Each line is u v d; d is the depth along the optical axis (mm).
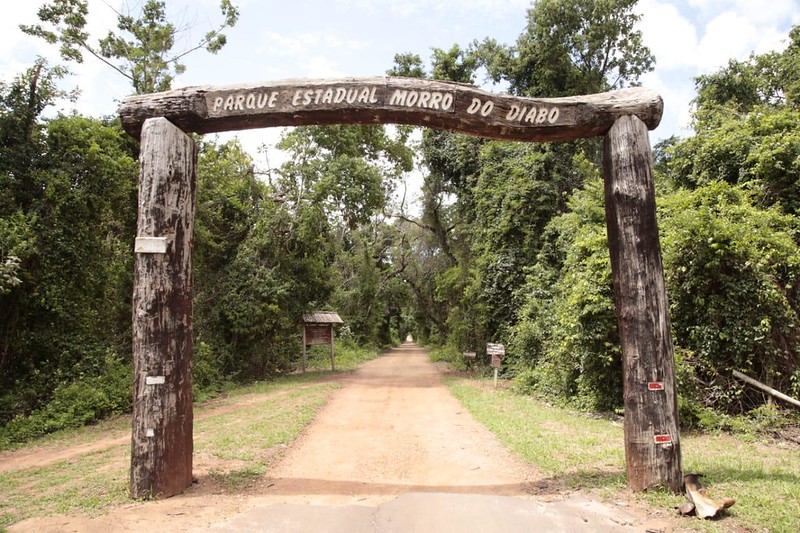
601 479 5371
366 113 5410
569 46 18734
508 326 16344
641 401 4941
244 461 6418
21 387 10883
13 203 11336
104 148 12461
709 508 4262
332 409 11000
